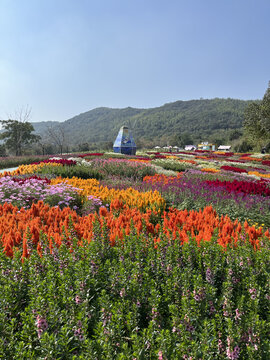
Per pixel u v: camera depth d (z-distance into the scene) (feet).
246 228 15.88
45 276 9.45
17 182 27.40
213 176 45.44
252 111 123.44
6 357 6.04
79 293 7.86
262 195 30.83
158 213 20.29
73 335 6.80
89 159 71.31
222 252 11.23
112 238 12.76
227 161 99.71
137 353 5.76
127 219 16.48
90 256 9.98
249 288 8.98
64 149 168.86
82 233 13.85
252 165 89.10
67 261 10.02
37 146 180.34
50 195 25.09
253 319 7.09
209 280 9.57
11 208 19.74
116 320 6.84
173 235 13.04
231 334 6.61
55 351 5.87
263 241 12.87
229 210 23.47
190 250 11.05
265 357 6.57
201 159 100.27
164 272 10.18
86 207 24.03
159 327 7.37
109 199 24.81
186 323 7.00
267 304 8.63
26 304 8.52
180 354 6.28
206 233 13.76
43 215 17.97
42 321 6.66
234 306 8.43
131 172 44.65
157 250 11.07
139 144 309.22
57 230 14.74
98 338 6.64
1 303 7.40
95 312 7.88
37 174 37.55
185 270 9.66
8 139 172.35
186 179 38.83
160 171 49.57
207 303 8.14
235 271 10.05
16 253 9.84
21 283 8.63
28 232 12.12
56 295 8.07
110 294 8.78
